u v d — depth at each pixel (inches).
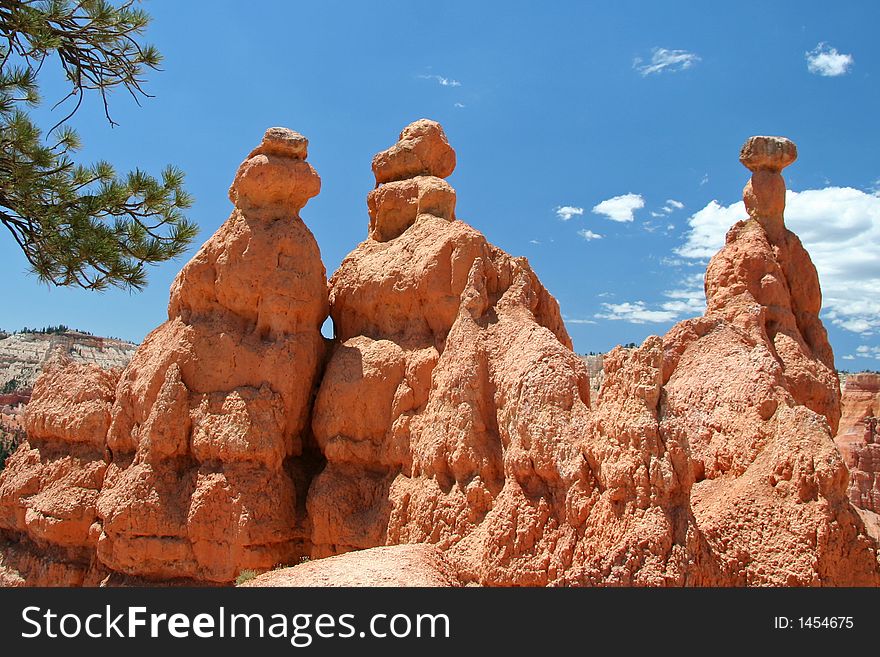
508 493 575.5
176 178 606.2
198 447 701.9
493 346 658.2
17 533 803.4
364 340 739.4
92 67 598.2
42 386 825.5
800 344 823.7
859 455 1806.1
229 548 674.2
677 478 497.7
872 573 492.4
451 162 841.5
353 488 695.1
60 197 563.8
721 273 853.2
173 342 737.0
